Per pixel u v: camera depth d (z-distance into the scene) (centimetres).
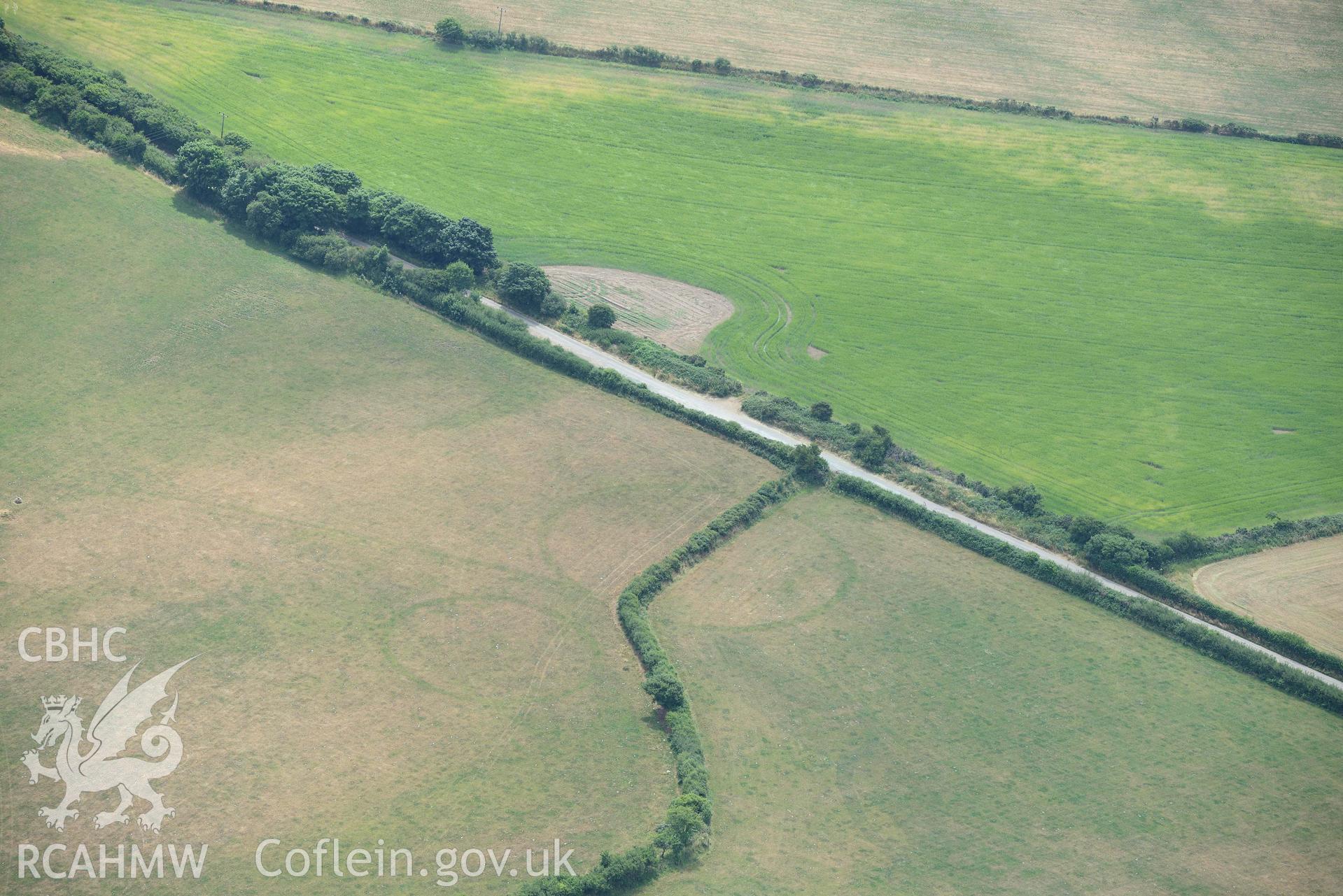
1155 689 14850
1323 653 15375
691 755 13088
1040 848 12750
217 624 14350
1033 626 15575
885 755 13650
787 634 15088
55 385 17962
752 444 17862
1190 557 17062
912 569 16262
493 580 15350
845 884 12144
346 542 15688
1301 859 12900
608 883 11725
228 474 16588
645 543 16112
